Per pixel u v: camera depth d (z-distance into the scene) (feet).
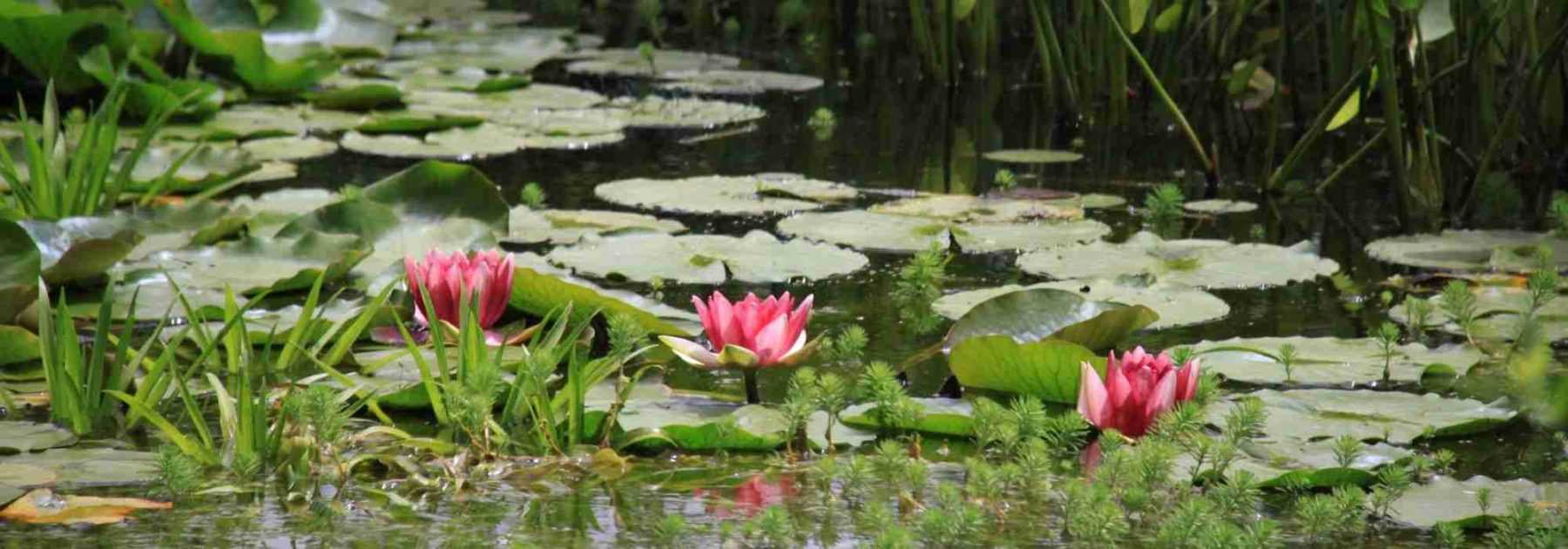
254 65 23.34
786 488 9.05
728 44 31.86
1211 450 8.95
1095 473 9.36
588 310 12.25
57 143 15.14
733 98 25.80
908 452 9.67
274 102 23.67
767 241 15.19
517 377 9.87
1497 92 21.15
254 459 9.04
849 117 24.14
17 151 17.88
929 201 17.54
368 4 30.96
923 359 11.23
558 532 8.21
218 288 12.97
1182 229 16.97
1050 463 9.25
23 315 11.94
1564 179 19.65
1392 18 17.75
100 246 12.69
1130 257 14.88
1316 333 12.65
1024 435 9.52
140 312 12.38
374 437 9.80
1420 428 10.01
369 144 20.52
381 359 11.25
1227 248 15.16
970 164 20.65
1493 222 17.40
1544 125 20.36
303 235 14.05
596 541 8.08
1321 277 14.65
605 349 12.14
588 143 21.26
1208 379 10.30
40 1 22.04
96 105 22.16
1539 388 10.66
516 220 16.26
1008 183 18.30
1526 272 14.47
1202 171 20.43
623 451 9.72
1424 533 8.35
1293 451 9.52
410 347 10.01
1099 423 10.03
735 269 14.26
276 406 10.28
